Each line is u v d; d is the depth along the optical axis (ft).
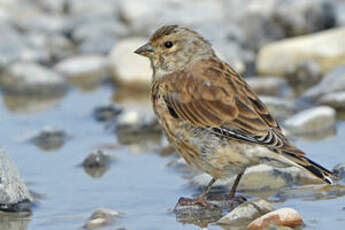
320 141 37.86
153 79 31.91
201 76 30.14
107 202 30.55
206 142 28.91
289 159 26.81
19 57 53.52
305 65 49.62
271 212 27.07
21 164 36.06
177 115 29.68
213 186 31.71
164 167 35.01
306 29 56.08
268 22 56.54
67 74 52.80
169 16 57.93
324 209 28.73
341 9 56.44
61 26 59.67
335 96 43.01
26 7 63.16
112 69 51.62
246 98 29.12
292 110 42.01
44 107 46.70
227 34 54.75
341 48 49.98
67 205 30.30
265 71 51.08
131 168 35.06
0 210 29.63
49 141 39.99
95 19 59.77
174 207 29.71
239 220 27.89
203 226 27.71
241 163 28.40
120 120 41.68
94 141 39.81
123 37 57.98
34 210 29.76
